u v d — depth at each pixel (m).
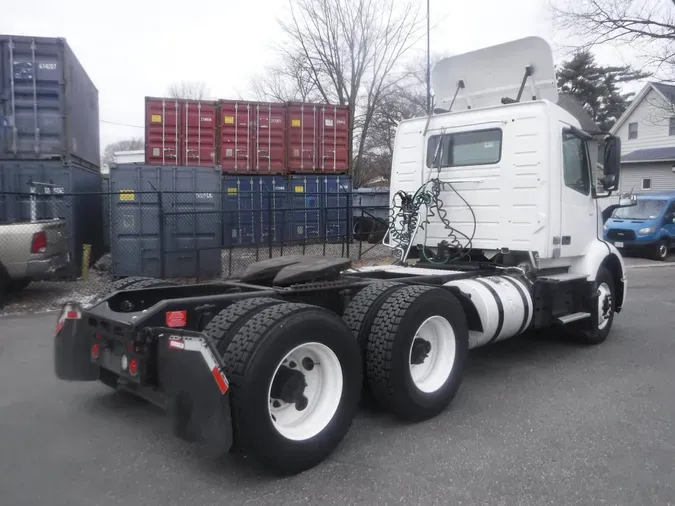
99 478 3.70
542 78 6.55
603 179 6.85
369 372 4.42
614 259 7.45
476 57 6.96
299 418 3.84
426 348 4.73
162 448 4.14
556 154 6.07
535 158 6.03
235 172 17.30
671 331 8.06
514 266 6.24
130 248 12.20
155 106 16.83
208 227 12.61
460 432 4.42
